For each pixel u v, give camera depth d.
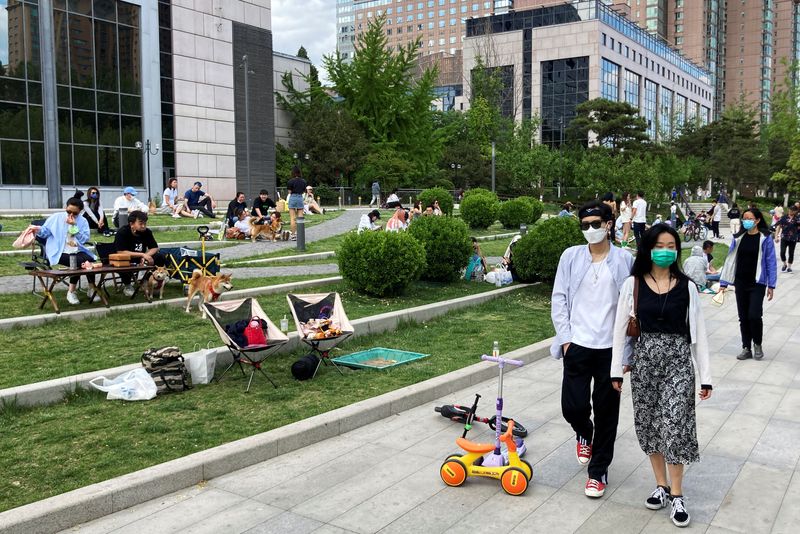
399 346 8.87
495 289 13.23
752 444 5.57
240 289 11.23
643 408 4.31
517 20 86.88
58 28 30.02
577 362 4.62
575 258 4.71
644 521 4.18
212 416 5.95
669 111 102.12
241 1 39.44
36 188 29.31
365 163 49.06
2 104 28.14
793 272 18.70
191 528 4.07
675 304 4.20
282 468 5.02
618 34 86.06
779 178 54.12
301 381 7.13
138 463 4.86
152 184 34.47
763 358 8.73
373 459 5.22
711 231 33.72
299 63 52.47
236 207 19.39
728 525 4.12
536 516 4.24
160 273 9.94
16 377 6.56
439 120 67.38
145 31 33.81
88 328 8.70
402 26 147.25
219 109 38.38
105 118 32.19
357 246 11.55
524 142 60.72
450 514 4.27
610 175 49.62
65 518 4.03
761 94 146.38
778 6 151.88
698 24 132.62
